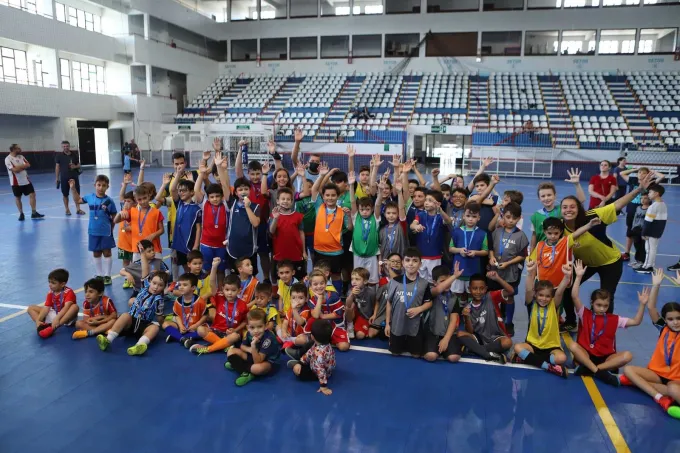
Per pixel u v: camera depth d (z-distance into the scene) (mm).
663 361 4121
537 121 27484
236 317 4992
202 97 33031
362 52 34781
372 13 33281
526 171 26031
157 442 3379
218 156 6180
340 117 30000
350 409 3844
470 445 3395
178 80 32625
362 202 5605
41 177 22047
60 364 4527
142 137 28234
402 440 3441
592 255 5148
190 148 29344
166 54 29797
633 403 3984
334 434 3502
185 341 4941
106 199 6906
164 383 4219
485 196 6059
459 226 5641
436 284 4828
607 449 3375
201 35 33719
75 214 12680
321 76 34031
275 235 5926
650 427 3646
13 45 22172
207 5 36969
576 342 4555
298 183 7266
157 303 5191
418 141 29391
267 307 5223
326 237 5820
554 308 4570
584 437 3510
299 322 4789
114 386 4148
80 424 3584
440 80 31781
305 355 4324
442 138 29125
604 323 4430
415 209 5852
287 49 34688
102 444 3350
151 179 20969
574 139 25625
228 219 6012
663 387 4031
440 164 29344
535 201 16328
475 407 3896
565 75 30453
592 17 29938
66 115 24344
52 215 12500
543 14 30500
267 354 4438
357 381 4320
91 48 25219
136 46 27172
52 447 3309
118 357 4707
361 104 30781
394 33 32938
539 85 30156
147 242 5910
